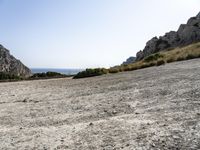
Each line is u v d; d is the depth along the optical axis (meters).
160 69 28.94
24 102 16.28
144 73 27.16
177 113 9.72
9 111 13.40
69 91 19.97
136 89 16.45
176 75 20.47
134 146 6.97
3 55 127.19
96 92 17.59
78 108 12.71
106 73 41.31
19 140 8.34
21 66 137.00
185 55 40.91
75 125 9.61
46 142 7.95
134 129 8.41
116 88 18.22
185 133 7.51
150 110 10.73
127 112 10.90
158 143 7.01
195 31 77.81
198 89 13.41
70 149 7.20
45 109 13.20
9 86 30.55
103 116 10.64
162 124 8.59
